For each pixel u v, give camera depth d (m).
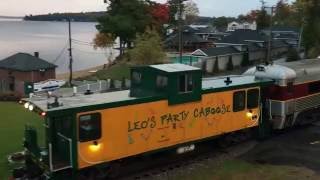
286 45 85.44
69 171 15.82
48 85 53.31
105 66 80.50
